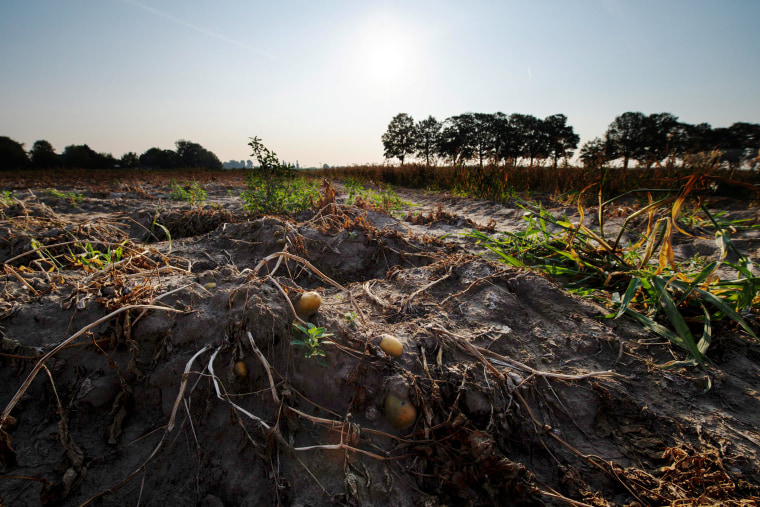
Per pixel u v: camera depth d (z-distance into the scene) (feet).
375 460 5.22
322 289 9.28
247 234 12.50
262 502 4.77
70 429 5.37
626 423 5.93
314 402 5.69
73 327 6.31
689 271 10.59
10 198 17.29
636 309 8.69
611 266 10.35
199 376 5.74
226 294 6.86
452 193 32.86
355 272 11.18
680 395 6.32
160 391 5.76
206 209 18.67
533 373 6.46
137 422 5.61
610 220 19.38
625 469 5.29
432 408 5.57
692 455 5.29
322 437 5.35
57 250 11.89
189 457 5.24
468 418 5.60
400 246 12.22
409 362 6.13
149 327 6.19
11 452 4.97
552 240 12.30
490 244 13.19
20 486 4.74
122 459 5.19
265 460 5.03
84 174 72.38
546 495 5.01
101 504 4.75
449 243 13.12
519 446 5.61
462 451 5.27
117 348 6.08
